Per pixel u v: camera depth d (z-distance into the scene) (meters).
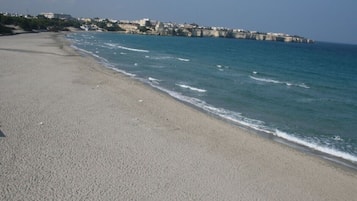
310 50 128.88
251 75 41.00
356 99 29.38
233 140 16.70
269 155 15.16
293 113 23.17
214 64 51.06
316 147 17.08
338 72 52.28
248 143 16.47
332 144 17.61
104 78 30.25
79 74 30.92
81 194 10.58
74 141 14.73
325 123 21.17
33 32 108.25
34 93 22.22
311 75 45.66
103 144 14.68
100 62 43.31
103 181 11.50
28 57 39.34
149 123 18.14
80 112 19.00
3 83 24.28
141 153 14.06
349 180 13.34
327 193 12.12
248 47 118.12
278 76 42.12
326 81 40.53
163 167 12.93
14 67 31.20
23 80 25.86
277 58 74.19
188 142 15.84
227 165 13.66
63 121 17.22
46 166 12.21
